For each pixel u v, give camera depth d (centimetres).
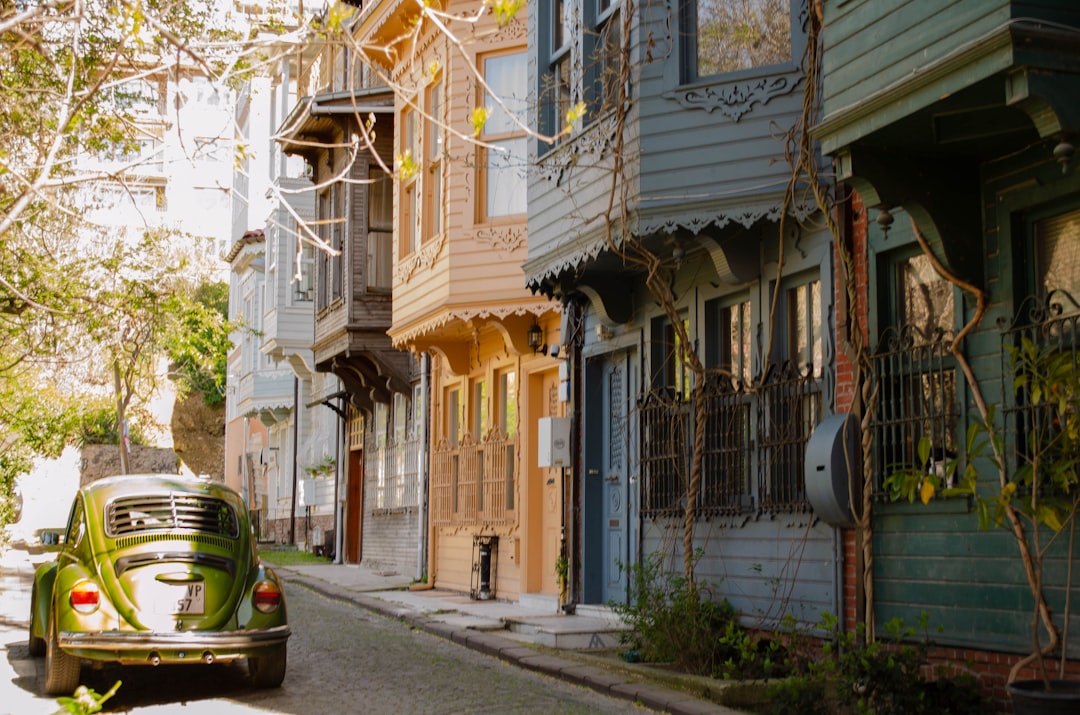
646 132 1085
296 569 2425
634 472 1321
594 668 1059
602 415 1427
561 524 1455
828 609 970
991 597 816
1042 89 675
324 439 3075
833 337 994
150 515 997
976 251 842
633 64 1105
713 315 1184
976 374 842
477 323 1617
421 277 1750
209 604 970
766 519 1058
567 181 1252
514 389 1702
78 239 1531
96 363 2159
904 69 772
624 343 1338
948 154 839
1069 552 719
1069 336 777
